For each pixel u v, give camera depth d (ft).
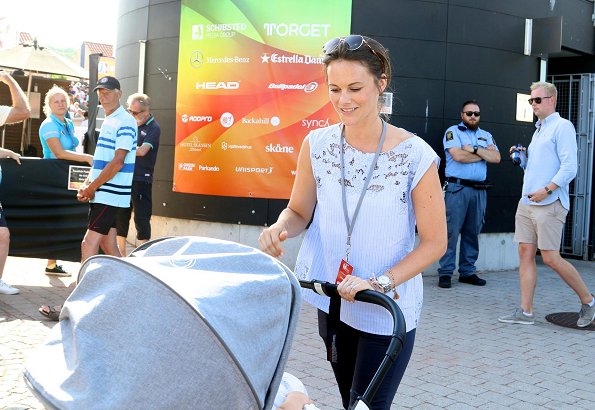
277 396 6.47
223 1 27.50
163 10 29.81
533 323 21.22
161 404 4.90
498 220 29.91
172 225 29.58
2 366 15.39
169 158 29.71
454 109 28.04
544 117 20.79
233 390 5.10
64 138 25.09
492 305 23.63
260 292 5.45
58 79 54.54
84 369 4.82
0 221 21.31
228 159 27.84
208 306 5.10
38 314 19.99
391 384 8.41
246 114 27.40
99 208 19.88
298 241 27.71
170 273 5.24
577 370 16.75
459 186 26.45
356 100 7.89
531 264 21.22
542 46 29.30
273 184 27.22
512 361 17.35
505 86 29.30
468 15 28.12
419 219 8.36
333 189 8.64
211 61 27.91
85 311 5.07
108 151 19.88
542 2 30.30
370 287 7.73
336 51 7.89
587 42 33.09
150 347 4.94
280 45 26.78
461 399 14.61
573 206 34.32
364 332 8.53
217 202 28.17
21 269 26.66
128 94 31.96
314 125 26.73
